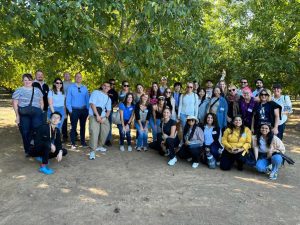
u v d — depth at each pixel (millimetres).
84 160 7121
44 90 8062
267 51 11414
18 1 5840
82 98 8039
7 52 9312
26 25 6816
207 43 8469
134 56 7730
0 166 6523
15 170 6297
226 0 13383
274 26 11570
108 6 6523
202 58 8398
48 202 4875
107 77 9172
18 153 7562
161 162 7211
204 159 7070
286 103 7688
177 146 7480
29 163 6777
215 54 11945
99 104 7504
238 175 6477
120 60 8195
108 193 5281
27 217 4375
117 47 8508
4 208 4648
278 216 4566
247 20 12773
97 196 5145
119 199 5043
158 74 9609
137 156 7633
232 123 6766
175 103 8523
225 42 12977
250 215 4574
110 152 7906
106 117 7773
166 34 8109
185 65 9016
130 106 8125
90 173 6250
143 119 8133
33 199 4973
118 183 5750
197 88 8664
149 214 4531
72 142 8070
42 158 6250
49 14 5949
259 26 11758
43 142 6207
